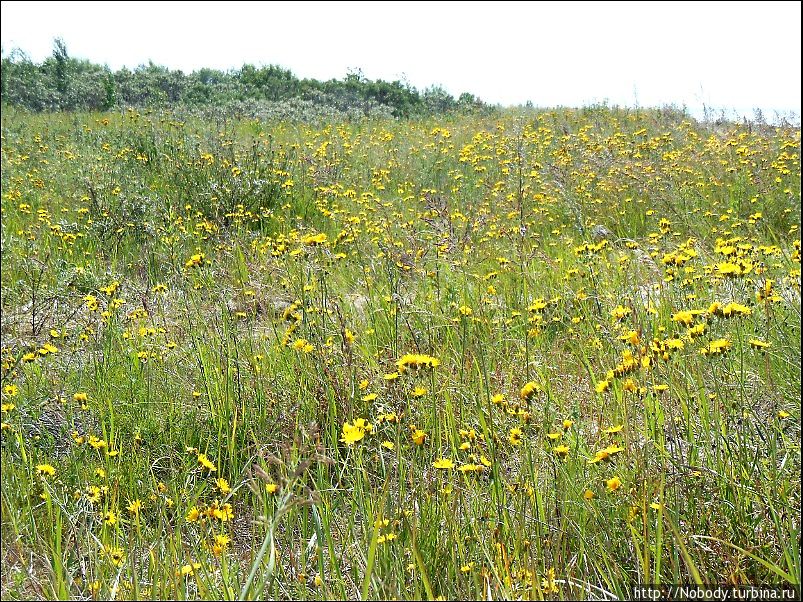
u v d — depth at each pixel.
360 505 2.78
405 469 3.08
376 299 5.28
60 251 7.37
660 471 2.72
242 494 3.30
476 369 3.91
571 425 2.86
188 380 4.27
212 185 8.64
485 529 2.67
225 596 2.35
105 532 2.69
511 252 6.60
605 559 2.45
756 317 3.74
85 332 4.95
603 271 5.59
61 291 5.91
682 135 11.27
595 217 7.79
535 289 5.49
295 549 2.85
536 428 3.13
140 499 3.24
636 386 2.97
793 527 2.43
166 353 4.61
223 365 4.14
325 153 11.05
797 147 8.62
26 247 7.46
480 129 14.20
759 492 2.61
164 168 9.98
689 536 2.51
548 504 2.68
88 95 20.50
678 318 3.21
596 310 4.75
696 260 5.41
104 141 12.57
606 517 2.65
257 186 8.84
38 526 2.95
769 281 3.55
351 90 22.75
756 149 9.13
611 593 2.33
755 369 3.36
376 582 2.39
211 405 3.84
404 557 2.54
